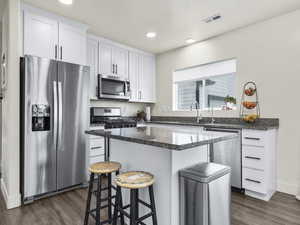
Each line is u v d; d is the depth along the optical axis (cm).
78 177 269
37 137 231
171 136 161
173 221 143
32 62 227
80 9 252
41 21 251
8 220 189
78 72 271
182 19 277
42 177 234
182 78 406
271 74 273
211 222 131
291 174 253
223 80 349
